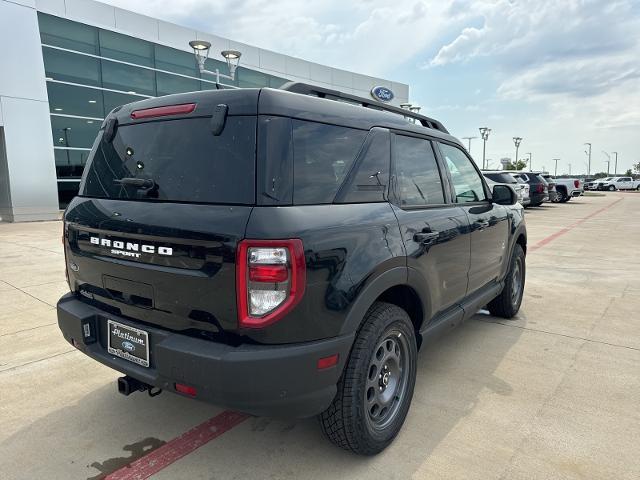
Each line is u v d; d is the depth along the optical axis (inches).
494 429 109.9
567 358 151.9
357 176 96.1
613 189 2047.2
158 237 85.4
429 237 110.8
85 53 671.8
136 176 95.3
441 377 137.8
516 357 152.9
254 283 76.7
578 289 245.3
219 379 77.7
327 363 83.3
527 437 106.5
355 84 1098.7
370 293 90.3
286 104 84.8
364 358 91.6
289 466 96.8
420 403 122.3
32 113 613.0
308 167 85.8
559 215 725.9
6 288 238.7
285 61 946.7
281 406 80.6
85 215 101.5
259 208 78.4
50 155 634.2
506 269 177.2
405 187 112.0
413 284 105.3
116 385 132.1
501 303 188.2
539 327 183.2
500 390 129.6
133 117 100.1
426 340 117.6
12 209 607.5
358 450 96.0
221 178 82.8
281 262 76.7
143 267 88.5
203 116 87.4
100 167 105.5
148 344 90.0
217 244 78.2
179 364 81.7
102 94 694.5
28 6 598.9
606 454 100.2
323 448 103.1
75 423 112.7
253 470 95.6
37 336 169.3
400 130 114.1
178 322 86.2
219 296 79.3
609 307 211.0
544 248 389.7
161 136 93.1
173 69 776.9
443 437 106.7
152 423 112.9
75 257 105.8
